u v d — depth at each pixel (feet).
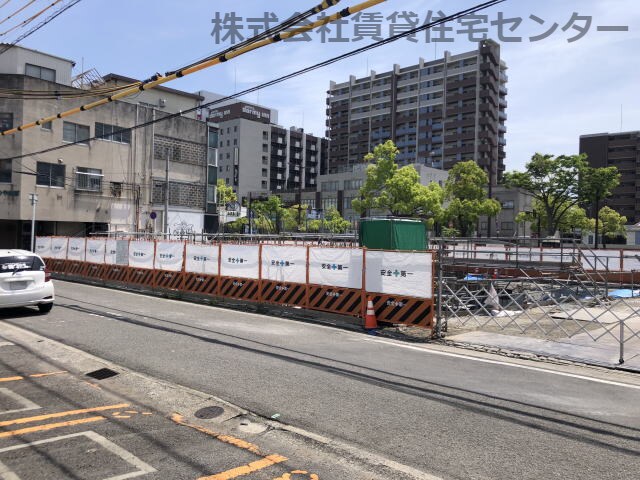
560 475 13.97
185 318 40.55
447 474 13.94
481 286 54.75
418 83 361.30
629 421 18.53
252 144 409.69
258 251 47.73
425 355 29.35
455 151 336.49
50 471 13.79
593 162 345.72
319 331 36.40
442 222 188.65
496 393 21.77
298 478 13.56
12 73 111.24
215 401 19.70
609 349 31.24
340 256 41.14
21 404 19.48
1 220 108.99
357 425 17.58
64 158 107.76
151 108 123.65
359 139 395.96
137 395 20.74
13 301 38.99
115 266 65.36
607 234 252.62
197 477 13.52
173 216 127.24
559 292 57.67
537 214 214.90
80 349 28.84
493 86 341.82
